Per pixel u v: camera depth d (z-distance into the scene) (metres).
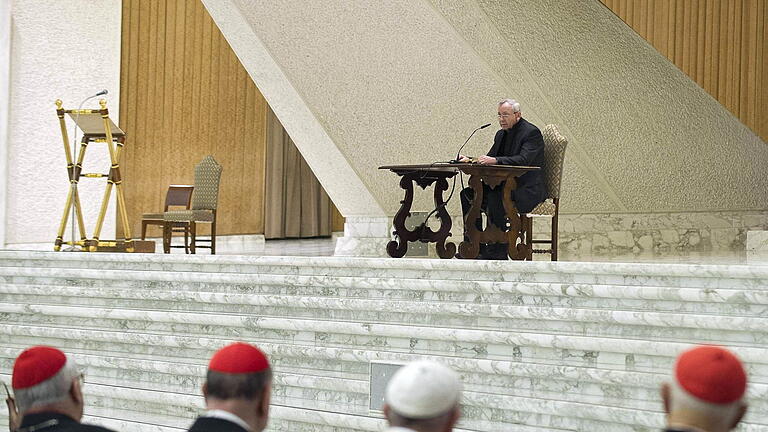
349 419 12.43
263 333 15.13
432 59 22.31
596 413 11.41
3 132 23.27
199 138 31.28
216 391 6.15
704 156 27.17
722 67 24.14
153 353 15.55
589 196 25.66
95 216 26.06
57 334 16.27
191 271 16.94
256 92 33.69
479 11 22.55
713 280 12.84
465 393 12.36
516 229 17.47
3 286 17.80
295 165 37.06
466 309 13.81
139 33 28.80
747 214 28.06
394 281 14.76
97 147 26.08
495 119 23.81
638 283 13.32
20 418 6.60
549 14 23.88
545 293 13.61
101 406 14.41
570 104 24.64
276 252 26.95
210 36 31.50
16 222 23.80
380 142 22.03
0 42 23.16
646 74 25.77
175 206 28.81
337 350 13.91
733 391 5.11
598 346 12.45
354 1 20.53
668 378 11.56
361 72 21.33
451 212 23.89
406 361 13.10
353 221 23.02
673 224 27.03
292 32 20.20
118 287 17.22
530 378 12.64
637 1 22.86
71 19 25.00
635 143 25.97
